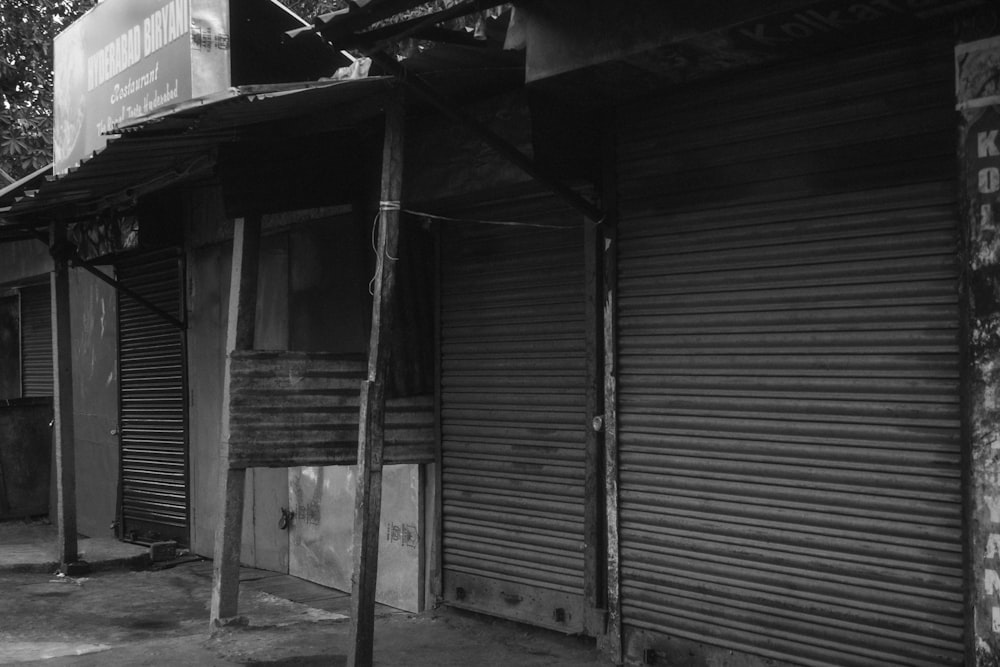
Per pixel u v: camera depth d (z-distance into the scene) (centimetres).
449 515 726
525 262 675
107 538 1123
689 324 567
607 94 570
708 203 555
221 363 976
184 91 715
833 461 503
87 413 1239
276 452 696
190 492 1034
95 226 1095
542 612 659
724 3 458
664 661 582
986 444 416
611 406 605
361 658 553
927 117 464
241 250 697
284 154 702
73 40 894
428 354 737
